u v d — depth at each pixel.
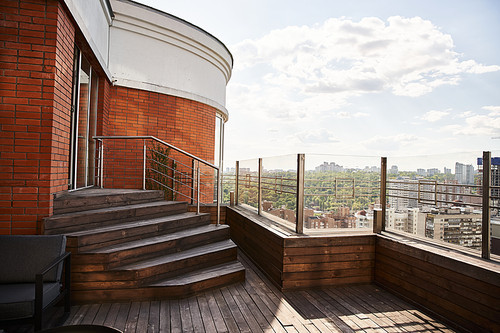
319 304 3.85
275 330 3.18
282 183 5.38
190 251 4.70
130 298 3.78
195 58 8.45
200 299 3.96
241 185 7.97
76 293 3.62
